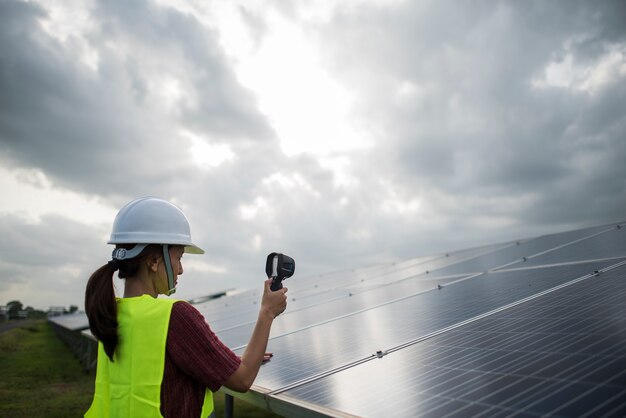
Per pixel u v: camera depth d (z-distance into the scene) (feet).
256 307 32.45
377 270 47.85
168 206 7.72
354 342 13.03
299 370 11.30
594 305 10.12
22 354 77.15
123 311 6.70
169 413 6.24
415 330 12.76
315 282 53.36
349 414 7.35
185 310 6.60
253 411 28.76
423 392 7.57
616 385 5.86
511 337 9.51
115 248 7.39
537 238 33.71
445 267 30.83
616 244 19.58
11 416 32.86
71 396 39.19
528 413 5.83
